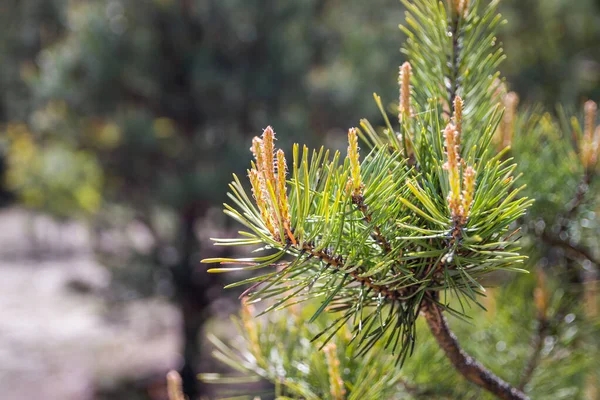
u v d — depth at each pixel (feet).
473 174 1.60
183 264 12.77
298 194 1.63
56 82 11.37
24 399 14.03
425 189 1.74
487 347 2.56
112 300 13.15
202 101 12.23
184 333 13.25
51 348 17.04
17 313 19.48
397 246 1.72
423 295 1.78
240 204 1.71
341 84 11.98
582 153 2.31
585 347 2.53
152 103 12.45
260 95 11.57
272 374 2.23
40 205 13.12
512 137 2.30
